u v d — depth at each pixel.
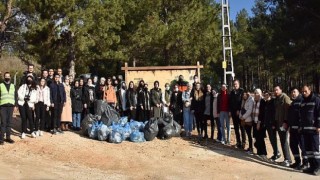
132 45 23.03
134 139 12.92
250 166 10.71
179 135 14.15
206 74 40.28
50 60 21.77
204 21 23.44
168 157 11.45
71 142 12.25
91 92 14.42
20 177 8.84
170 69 16.48
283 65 31.70
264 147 11.95
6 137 11.65
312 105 10.01
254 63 47.16
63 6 19.42
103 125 12.86
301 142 10.52
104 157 11.09
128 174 9.72
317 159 9.90
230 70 19.02
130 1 23.17
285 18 25.70
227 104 13.42
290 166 10.68
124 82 15.50
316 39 24.55
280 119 10.90
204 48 23.50
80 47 20.05
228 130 13.52
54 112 12.94
